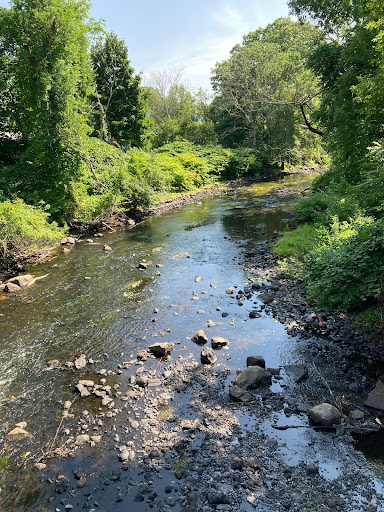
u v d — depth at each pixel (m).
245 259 13.38
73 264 14.14
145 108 38.81
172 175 30.55
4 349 8.17
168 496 4.34
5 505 4.38
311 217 17.50
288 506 4.11
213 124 56.00
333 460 4.72
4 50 18.83
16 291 11.75
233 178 41.88
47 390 6.64
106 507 4.25
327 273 7.07
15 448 5.30
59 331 8.88
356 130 15.40
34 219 14.84
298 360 6.98
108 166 22.06
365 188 7.71
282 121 42.56
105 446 5.21
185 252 14.77
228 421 5.54
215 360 7.16
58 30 18.25
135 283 11.71
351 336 7.52
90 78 22.56
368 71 15.53
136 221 22.11
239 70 47.28
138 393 6.33
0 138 20.66
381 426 5.20
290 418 5.53
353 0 17.44
